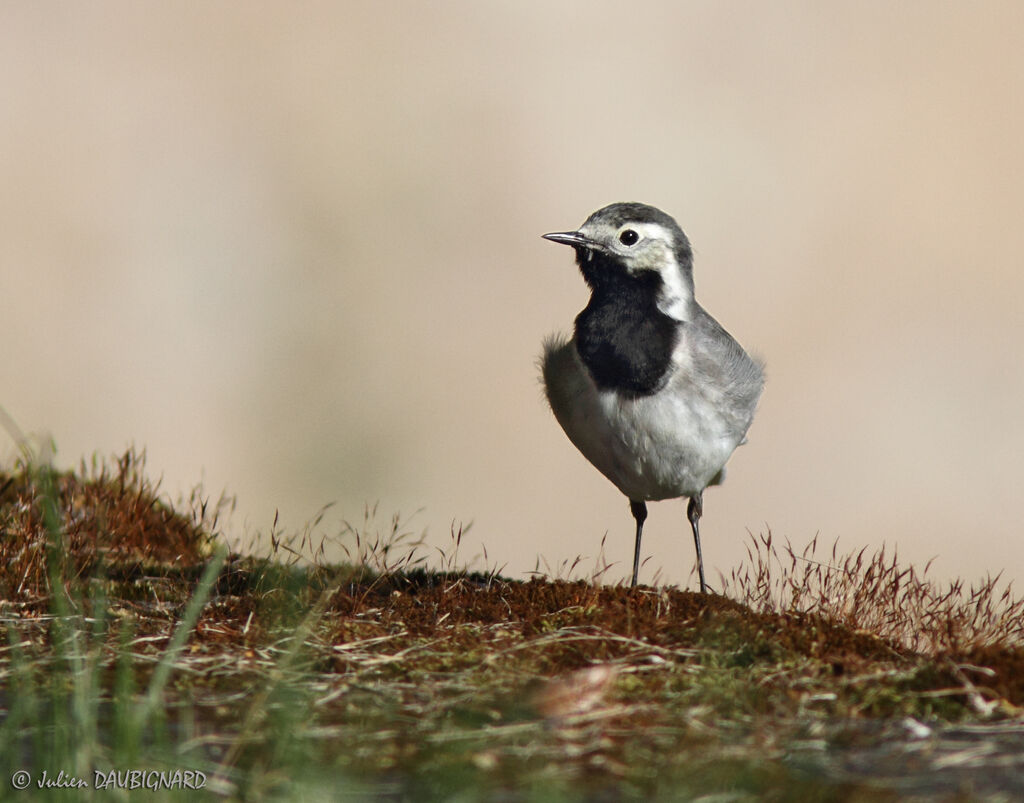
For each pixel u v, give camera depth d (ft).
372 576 40.16
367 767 24.39
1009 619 33.91
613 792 23.29
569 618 34.37
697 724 26.58
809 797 23.02
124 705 25.20
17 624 34.19
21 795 22.85
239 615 35.40
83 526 43.75
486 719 26.99
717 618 33.35
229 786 23.44
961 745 25.94
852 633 33.35
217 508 46.57
